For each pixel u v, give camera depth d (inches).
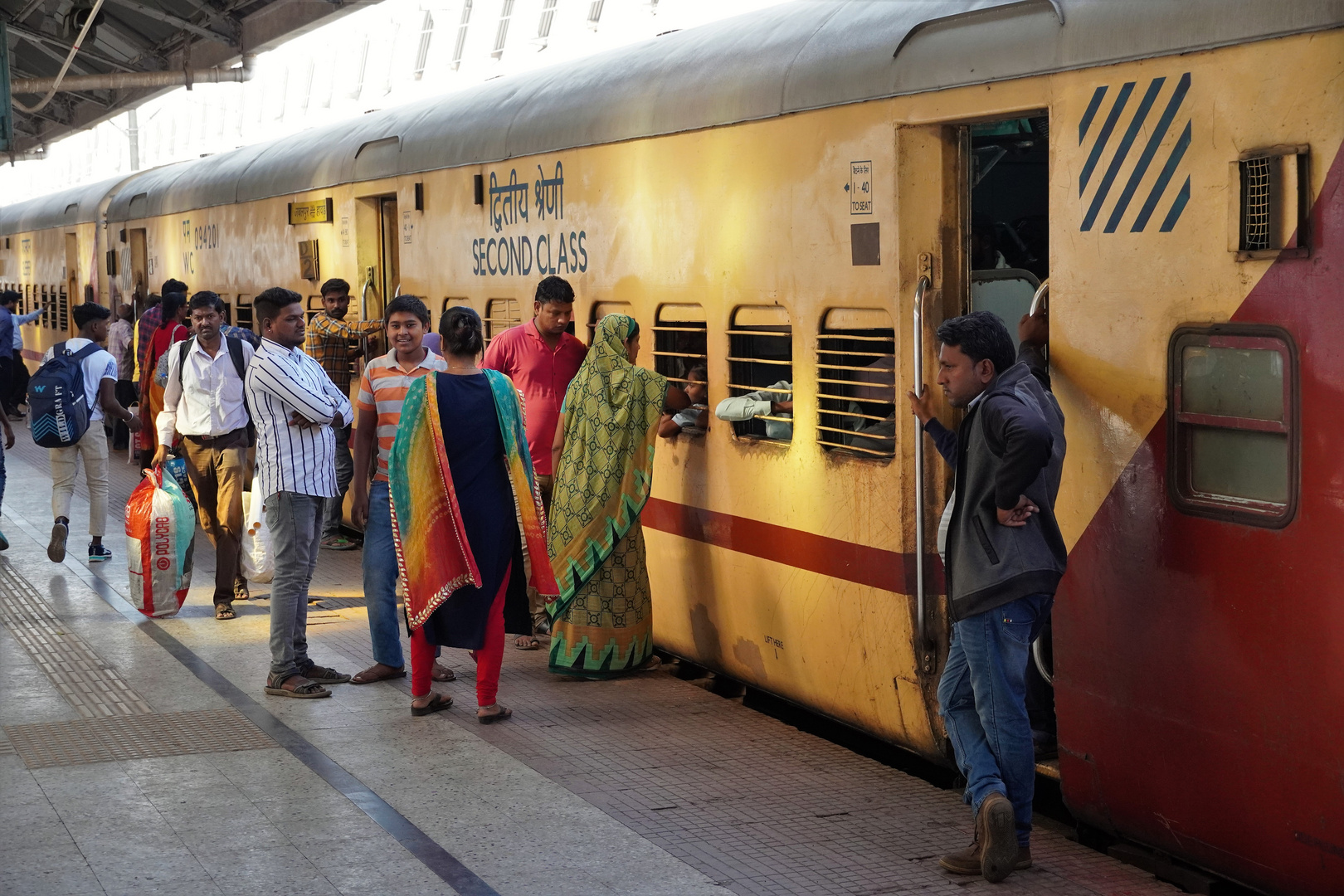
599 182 268.7
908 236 194.9
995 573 162.1
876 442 205.8
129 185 676.1
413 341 251.0
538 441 273.4
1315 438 140.5
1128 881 167.3
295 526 243.6
